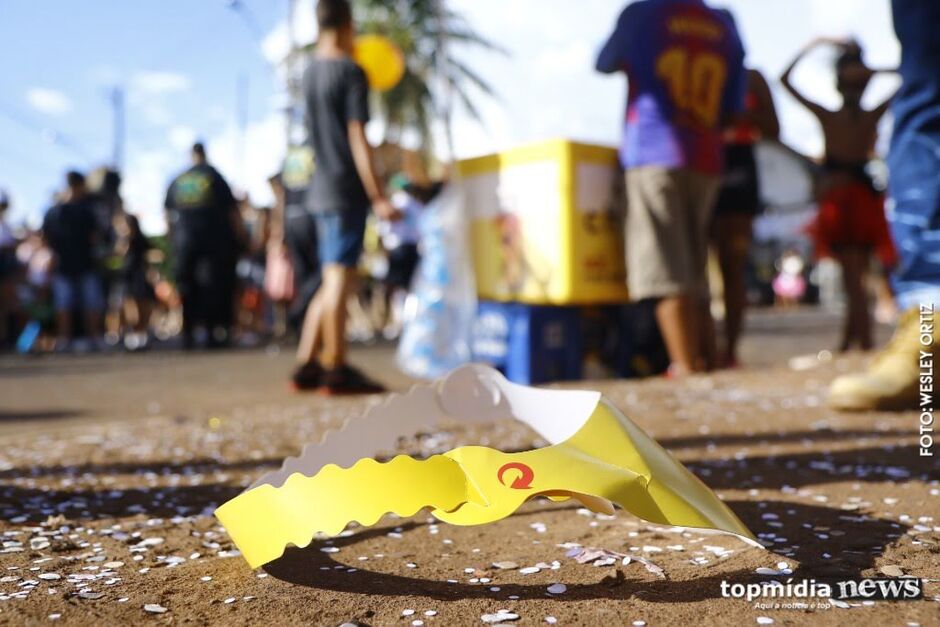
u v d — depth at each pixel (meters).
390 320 11.70
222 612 1.29
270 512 1.36
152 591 1.39
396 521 1.84
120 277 10.64
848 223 5.26
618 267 4.71
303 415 3.59
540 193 4.62
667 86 4.14
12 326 10.46
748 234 5.12
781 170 5.90
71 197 9.59
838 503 1.82
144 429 3.39
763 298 19.88
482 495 1.26
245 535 1.36
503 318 4.87
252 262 11.24
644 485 1.30
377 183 4.36
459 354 5.08
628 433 1.48
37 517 1.90
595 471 1.31
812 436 2.62
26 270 10.72
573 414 1.64
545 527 1.76
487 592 1.37
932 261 2.94
